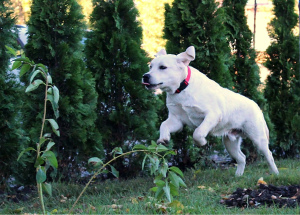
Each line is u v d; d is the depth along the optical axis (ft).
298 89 17.16
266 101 16.57
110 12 14.24
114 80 14.20
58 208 11.32
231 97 12.87
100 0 14.23
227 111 12.69
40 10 13.32
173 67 11.92
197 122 12.48
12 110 12.60
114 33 14.02
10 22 12.79
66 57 13.28
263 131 13.23
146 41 36.14
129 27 14.43
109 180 13.62
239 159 13.57
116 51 14.14
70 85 13.30
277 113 17.07
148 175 14.26
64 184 13.01
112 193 12.36
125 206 10.84
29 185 13.38
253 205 10.67
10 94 12.60
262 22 33.88
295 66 17.25
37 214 10.67
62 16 13.43
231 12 16.34
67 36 13.56
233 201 10.92
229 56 15.90
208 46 15.01
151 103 14.35
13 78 12.98
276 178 12.14
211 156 15.97
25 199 12.44
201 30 14.89
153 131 14.38
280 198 10.77
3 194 12.61
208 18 14.99
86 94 13.60
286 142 17.04
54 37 13.43
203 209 10.43
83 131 13.38
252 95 16.22
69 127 13.43
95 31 14.14
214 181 12.78
